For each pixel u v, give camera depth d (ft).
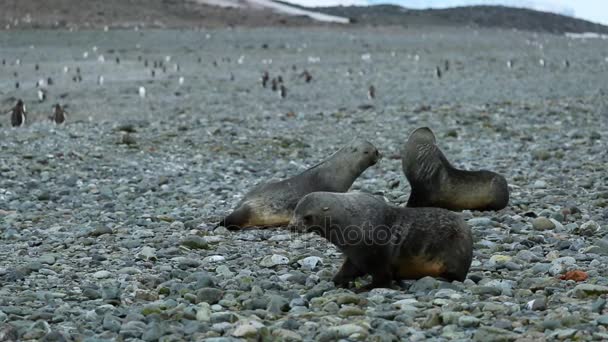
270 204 47.83
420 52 252.83
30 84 175.32
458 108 121.80
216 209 56.03
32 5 351.46
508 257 38.81
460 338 26.45
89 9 359.66
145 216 53.42
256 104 139.85
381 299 31.35
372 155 48.57
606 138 88.74
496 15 484.74
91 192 64.23
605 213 50.08
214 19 375.86
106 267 39.60
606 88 154.81
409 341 26.40
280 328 27.61
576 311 28.91
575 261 37.63
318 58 231.30
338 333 26.58
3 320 29.86
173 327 27.89
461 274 33.71
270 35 305.53
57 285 35.91
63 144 89.45
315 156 83.66
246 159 82.07
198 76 192.44
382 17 447.83
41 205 59.62
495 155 80.38
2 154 82.53
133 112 129.39
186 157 82.33
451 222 33.83
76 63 219.20
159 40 284.82
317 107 133.39
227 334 27.25
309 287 34.50
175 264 39.58
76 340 27.30
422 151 51.78
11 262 41.32
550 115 111.14
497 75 189.16
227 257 40.98
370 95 142.51
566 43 289.33
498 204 52.21
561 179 64.75
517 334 26.45
